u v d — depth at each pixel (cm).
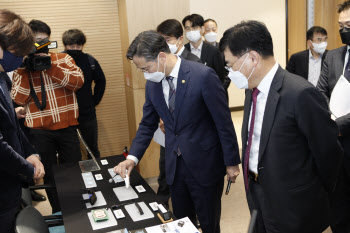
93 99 377
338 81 221
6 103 171
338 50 246
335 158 152
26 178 179
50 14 391
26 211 166
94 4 400
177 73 195
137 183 206
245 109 174
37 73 282
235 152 200
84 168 236
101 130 427
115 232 153
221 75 383
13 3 380
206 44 380
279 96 149
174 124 201
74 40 340
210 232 218
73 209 178
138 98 372
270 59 152
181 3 364
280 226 160
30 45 161
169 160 210
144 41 183
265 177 159
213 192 211
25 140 202
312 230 160
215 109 194
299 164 153
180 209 222
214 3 672
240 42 148
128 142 440
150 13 356
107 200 187
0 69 160
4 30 150
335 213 240
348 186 236
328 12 421
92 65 356
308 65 400
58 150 318
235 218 305
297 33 498
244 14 689
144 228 155
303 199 155
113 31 411
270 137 154
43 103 284
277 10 702
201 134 202
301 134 150
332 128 149
